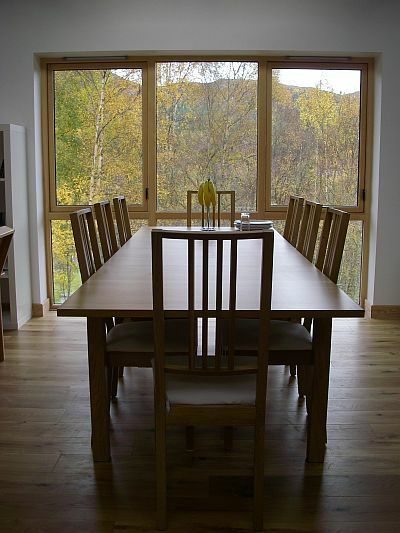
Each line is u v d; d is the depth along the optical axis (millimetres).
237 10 4719
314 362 2412
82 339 4305
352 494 2242
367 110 5020
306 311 1991
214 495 2236
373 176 5004
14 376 3516
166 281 2426
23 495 2227
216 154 5090
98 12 4727
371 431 2773
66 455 2533
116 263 2902
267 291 1854
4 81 4793
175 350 2430
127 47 4758
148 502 2188
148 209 5129
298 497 2219
